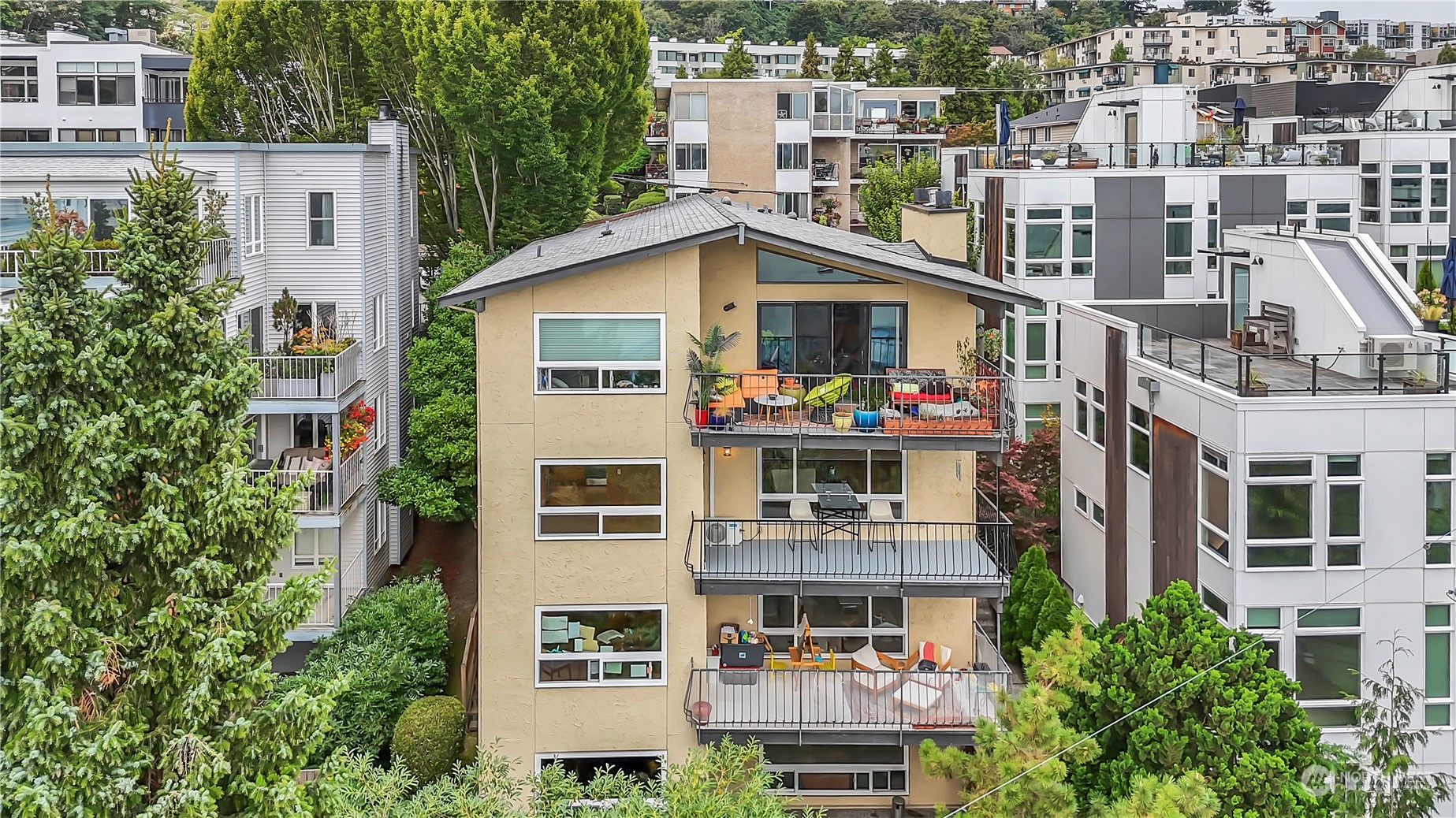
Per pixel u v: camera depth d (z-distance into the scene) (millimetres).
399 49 52219
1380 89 75125
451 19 48094
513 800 23156
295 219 35719
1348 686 21797
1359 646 21797
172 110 71938
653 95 76375
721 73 114625
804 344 25453
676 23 151125
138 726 13453
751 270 25219
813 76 112875
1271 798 17641
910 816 24453
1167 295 42344
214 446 14211
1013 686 27328
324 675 26703
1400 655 21812
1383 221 47250
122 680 13805
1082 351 31250
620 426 23641
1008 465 36000
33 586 13148
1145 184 41938
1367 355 22406
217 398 14133
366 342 36219
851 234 32188
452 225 52406
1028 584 29219
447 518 35688
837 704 23312
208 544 14023
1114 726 19156
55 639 12961
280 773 14391
